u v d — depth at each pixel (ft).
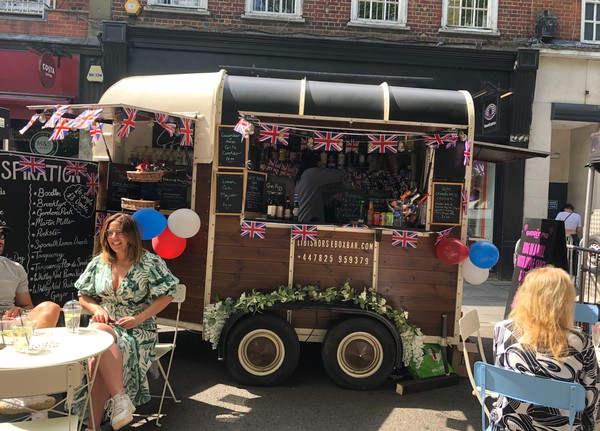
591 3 32.48
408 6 31.58
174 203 16.69
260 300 14.52
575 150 36.24
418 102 15.06
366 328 14.57
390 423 12.67
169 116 14.71
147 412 12.85
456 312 15.35
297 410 13.21
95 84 30.58
